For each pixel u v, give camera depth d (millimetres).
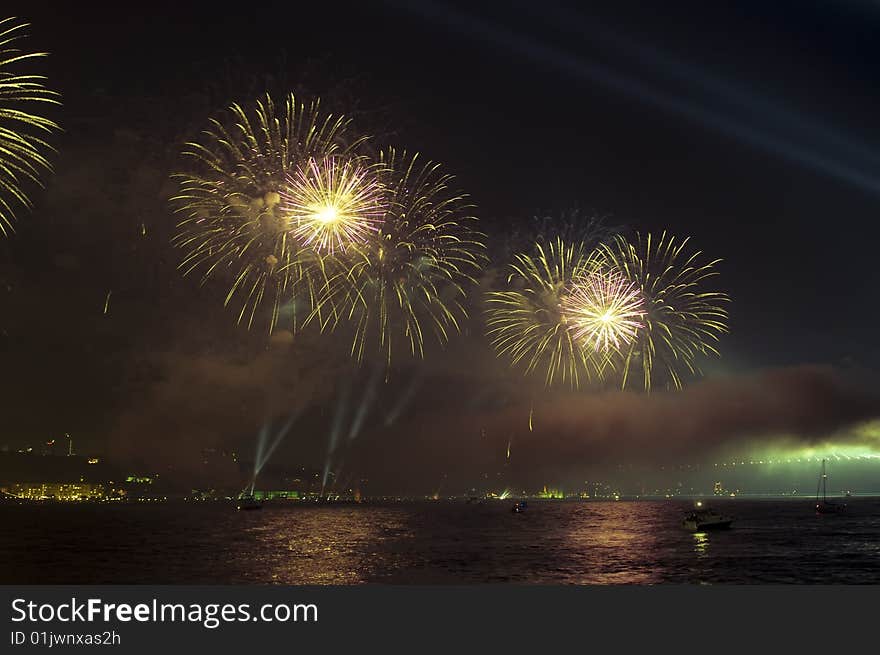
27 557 111000
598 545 133125
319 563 102375
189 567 97188
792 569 92938
